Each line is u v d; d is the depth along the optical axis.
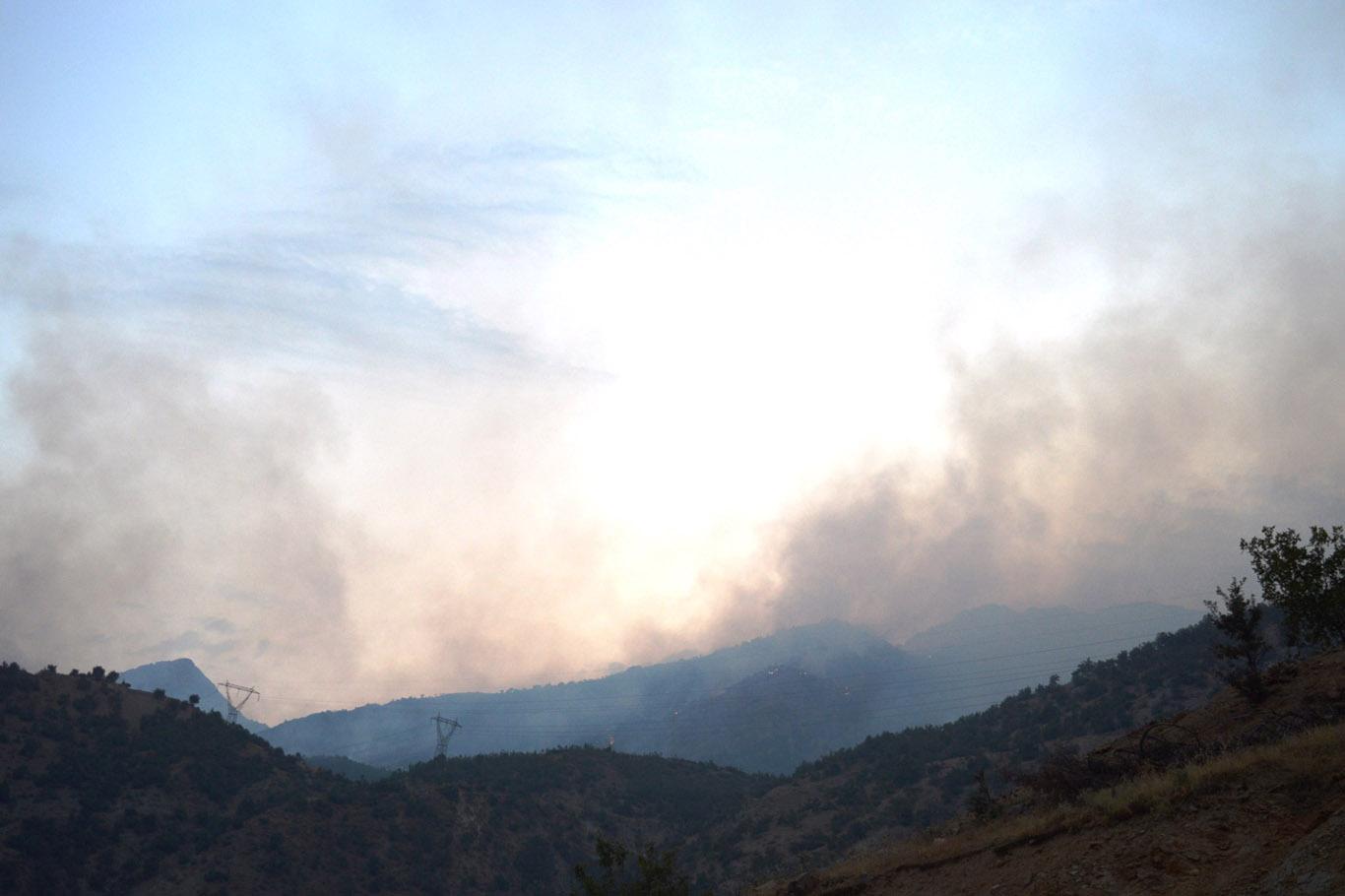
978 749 107.25
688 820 136.75
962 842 23.05
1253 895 13.73
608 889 27.25
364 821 117.50
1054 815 21.23
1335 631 28.16
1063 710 106.12
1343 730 18.12
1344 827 13.71
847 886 22.94
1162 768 22.39
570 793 141.62
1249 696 25.62
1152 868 16.12
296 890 101.06
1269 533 29.80
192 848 106.00
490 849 119.62
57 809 105.38
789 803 113.94
